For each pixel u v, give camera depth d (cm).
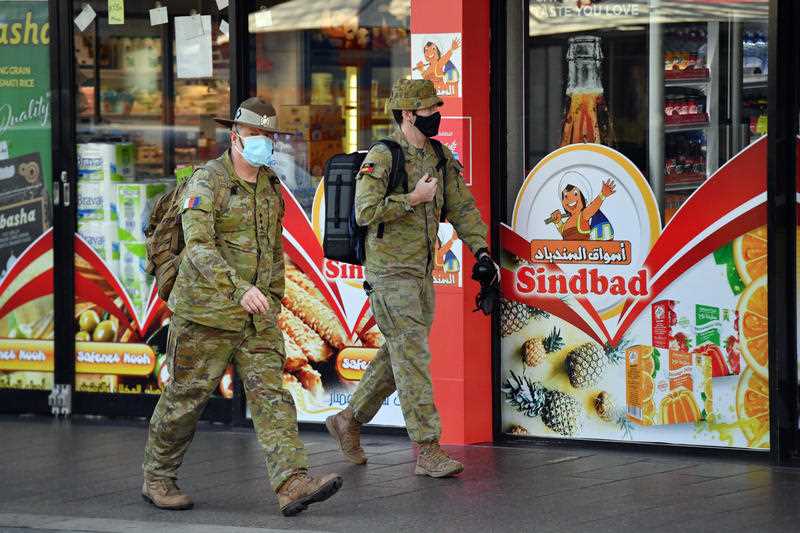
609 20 1119
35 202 1296
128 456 1132
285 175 1211
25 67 1295
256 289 880
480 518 918
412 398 1020
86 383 1286
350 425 1071
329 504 962
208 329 920
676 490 985
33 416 1295
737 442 1093
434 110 1017
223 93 1242
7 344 1301
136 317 1270
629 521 903
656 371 1113
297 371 1202
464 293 1129
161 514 948
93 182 1280
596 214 1127
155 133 1267
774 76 1052
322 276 1190
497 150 1145
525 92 1142
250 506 964
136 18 1262
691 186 1098
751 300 1080
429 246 1020
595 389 1133
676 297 1105
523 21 1141
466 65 1120
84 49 1278
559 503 953
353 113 1198
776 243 1055
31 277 1298
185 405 938
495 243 1151
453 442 1143
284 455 917
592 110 1127
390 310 1011
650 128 1111
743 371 1087
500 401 1160
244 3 1223
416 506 952
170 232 935
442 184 1030
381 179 1000
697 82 1094
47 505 980
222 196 920
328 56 1202
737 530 877
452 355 1136
